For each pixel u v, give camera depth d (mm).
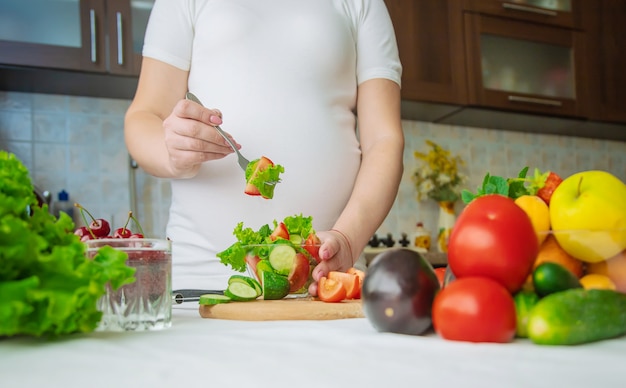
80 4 2170
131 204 2477
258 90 1140
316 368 370
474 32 2680
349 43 1204
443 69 2613
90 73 2182
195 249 1131
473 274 473
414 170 2881
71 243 509
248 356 410
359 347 441
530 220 476
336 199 1161
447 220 2846
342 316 699
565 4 2895
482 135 3115
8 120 2389
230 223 1121
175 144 991
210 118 979
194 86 1184
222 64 1153
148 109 1153
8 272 451
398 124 1186
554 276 453
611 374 347
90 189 2449
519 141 3203
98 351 434
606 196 486
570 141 3348
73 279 474
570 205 492
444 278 526
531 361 383
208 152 1010
